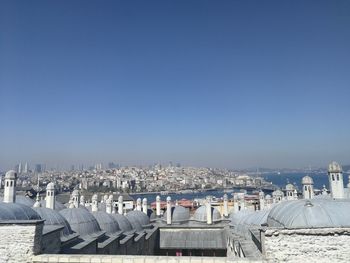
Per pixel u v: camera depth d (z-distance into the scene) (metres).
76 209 42.94
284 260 22.47
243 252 30.92
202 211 73.00
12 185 40.22
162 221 73.38
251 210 57.25
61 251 31.75
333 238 22.38
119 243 45.72
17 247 24.31
